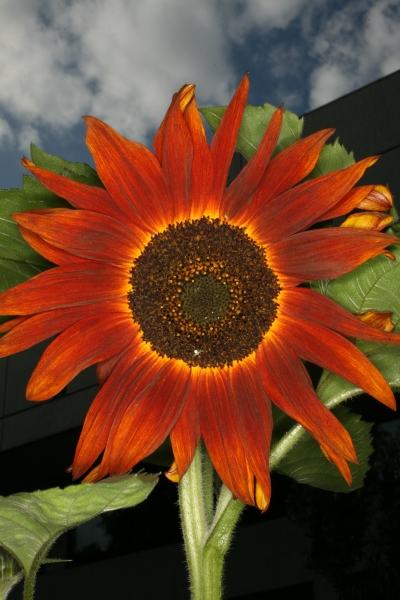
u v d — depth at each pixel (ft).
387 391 1.16
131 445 1.18
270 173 1.23
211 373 1.28
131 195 1.23
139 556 7.75
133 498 0.90
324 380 1.26
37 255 1.28
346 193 1.19
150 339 1.29
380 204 1.21
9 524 0.91
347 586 4.75
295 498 5.17
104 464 1.16
